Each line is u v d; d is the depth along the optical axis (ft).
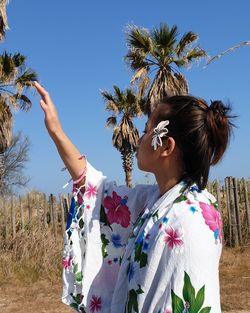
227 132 5.72
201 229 5.07
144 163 5.93
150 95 57.62
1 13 56.29
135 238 5.74
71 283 6.75
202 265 4.95
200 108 5.71
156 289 5.08
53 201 40.16
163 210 5.41
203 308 4.84
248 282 30.07
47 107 6.99
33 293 27.99
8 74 57.88
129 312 5.38
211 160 5.75
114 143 80.89
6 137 59.62
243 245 41.86
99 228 6.86
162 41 57.82
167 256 5.07
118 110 79.61
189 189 5.49
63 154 7.02
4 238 36.73
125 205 6.85
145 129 6.09
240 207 44.24
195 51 58.49
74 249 6.81
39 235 35.86
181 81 58.03
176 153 5.70
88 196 6.95
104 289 6.70
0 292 28.25
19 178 91.40
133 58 58.44
